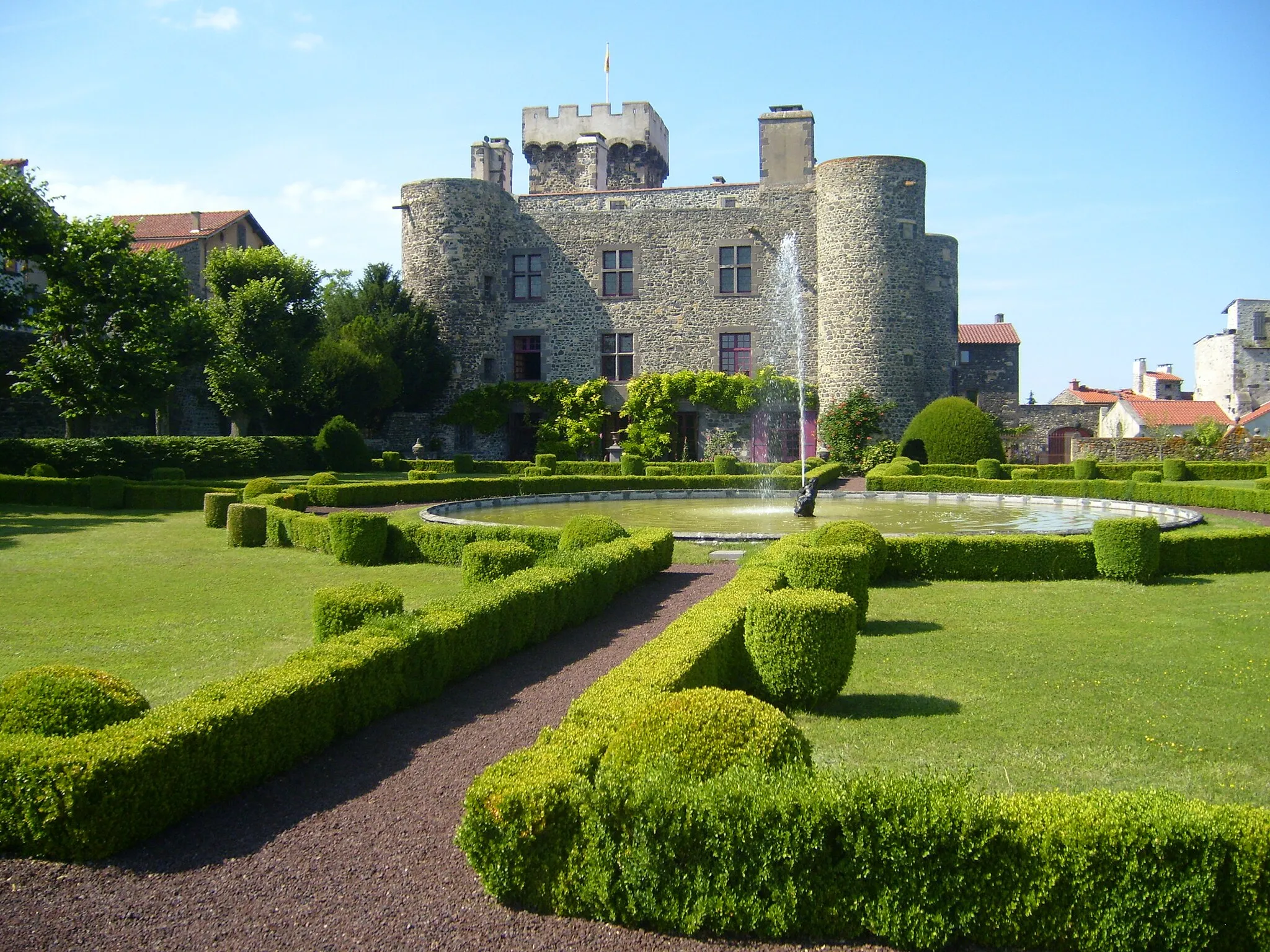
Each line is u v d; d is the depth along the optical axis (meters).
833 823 4.21
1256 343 54.56
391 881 4.73
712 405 38.03
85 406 28.20
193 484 23.84
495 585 9.33
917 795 4.21
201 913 4.45
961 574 12.84
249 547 16.11
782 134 38.81
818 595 7.49
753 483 26.61
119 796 4.97
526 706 7.48
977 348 47.91
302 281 36.00
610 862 4.36
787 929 4.23
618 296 39.44
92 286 28.58
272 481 20.78
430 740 6.71
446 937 4.26
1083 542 12.81
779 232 38.28
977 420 32.84
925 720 6.95
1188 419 50.59
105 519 20.39
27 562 14.39
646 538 13.02
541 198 40.03
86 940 4.25
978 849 4.08
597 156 44.72
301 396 36.03
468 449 39.66
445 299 39.41
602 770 4.84
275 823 5.38
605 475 34.47
